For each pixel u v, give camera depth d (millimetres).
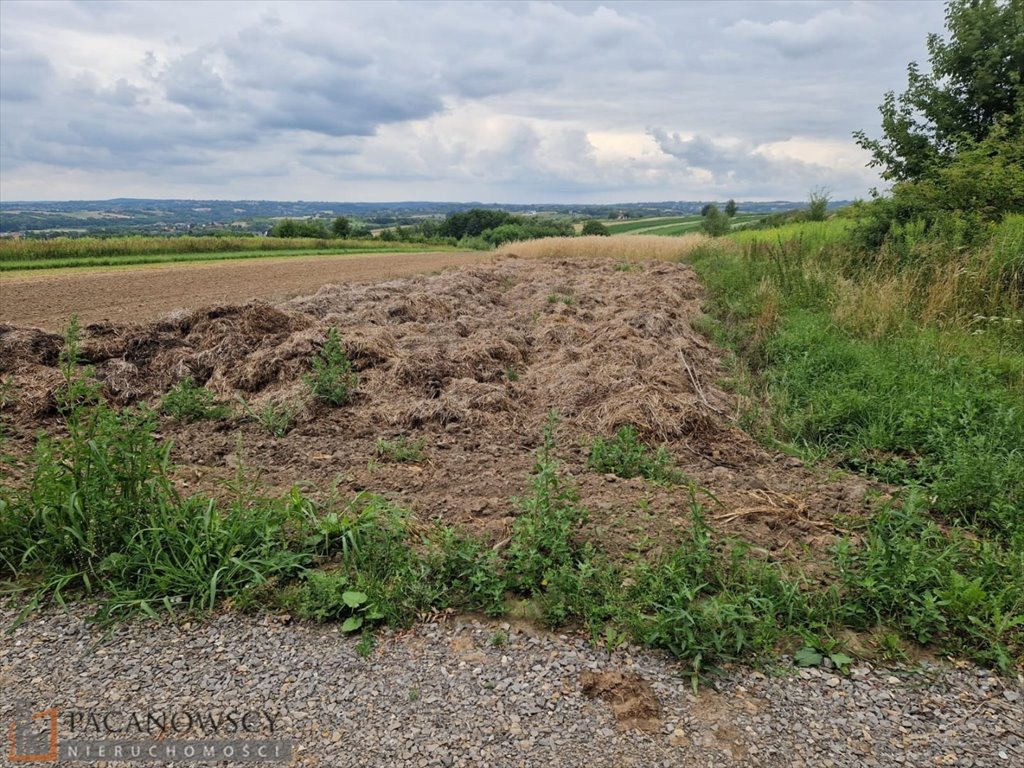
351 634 3207
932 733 2674
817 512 4605
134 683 2834
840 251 13273
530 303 13086
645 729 2635
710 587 3578
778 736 2631
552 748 2516
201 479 4918
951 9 14555
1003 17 13797
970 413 5672
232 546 3633
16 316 12289
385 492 4742
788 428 6258
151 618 3271
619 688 2840
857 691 2910
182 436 5883
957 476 4688
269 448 5645
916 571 3514
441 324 10000
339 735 2559
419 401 6730
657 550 3900
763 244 18922
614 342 8945
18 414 6203
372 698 2766
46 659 2973
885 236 12266
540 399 7234
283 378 7176
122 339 7949
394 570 3594
